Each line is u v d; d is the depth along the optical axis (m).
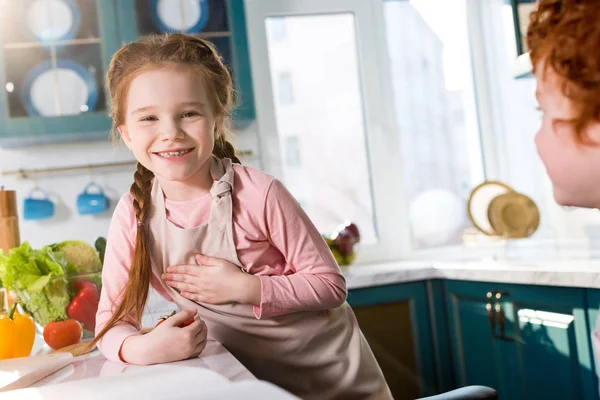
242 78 2.63
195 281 1.16
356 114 3.03
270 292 1.14
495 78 3.07
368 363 1.28
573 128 0.68
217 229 1.19
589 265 1.96
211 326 1.21
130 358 1.06
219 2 2.63
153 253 1.21
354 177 3.01
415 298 2.47
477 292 2.30
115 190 2.78
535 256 2.52
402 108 3.06
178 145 1.11
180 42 1.16
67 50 2.53
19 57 2.49
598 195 0.72
